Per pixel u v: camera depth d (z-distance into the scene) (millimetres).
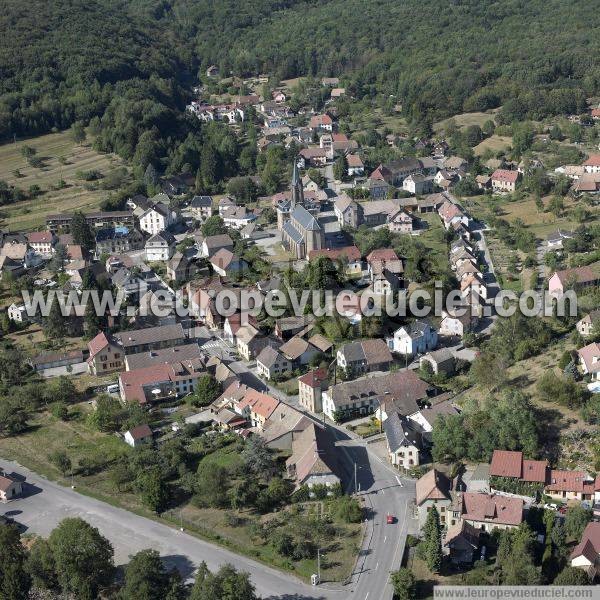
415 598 151000
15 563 157750
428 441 197125
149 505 181500
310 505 179875
